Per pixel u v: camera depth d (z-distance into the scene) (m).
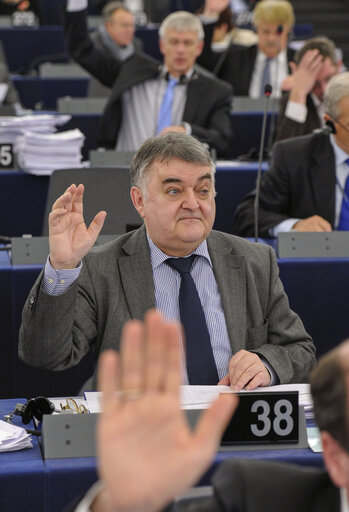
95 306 3.95
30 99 13.73
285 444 3.24
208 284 4.02
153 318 1.69
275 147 6.40
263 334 4.06
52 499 2.97
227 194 7.78
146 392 1.68
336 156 6.25
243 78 11.84
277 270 4.19
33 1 19.14
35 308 3.70
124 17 12.57
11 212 7.86
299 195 6.27
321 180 6.23
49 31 17.05
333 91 6.11
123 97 9.26
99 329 3.96
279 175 6.29
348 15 21.45
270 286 4.14
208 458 1.67
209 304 4.00
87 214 5.90
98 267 3.98
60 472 2.96
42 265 5.54
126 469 1.65
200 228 3.85
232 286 4.03
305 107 8.12
